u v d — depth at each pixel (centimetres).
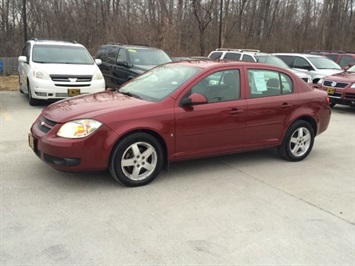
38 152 477
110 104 490
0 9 3153
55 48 1102
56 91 974
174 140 498
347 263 335
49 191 455
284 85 607
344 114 1154
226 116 534
